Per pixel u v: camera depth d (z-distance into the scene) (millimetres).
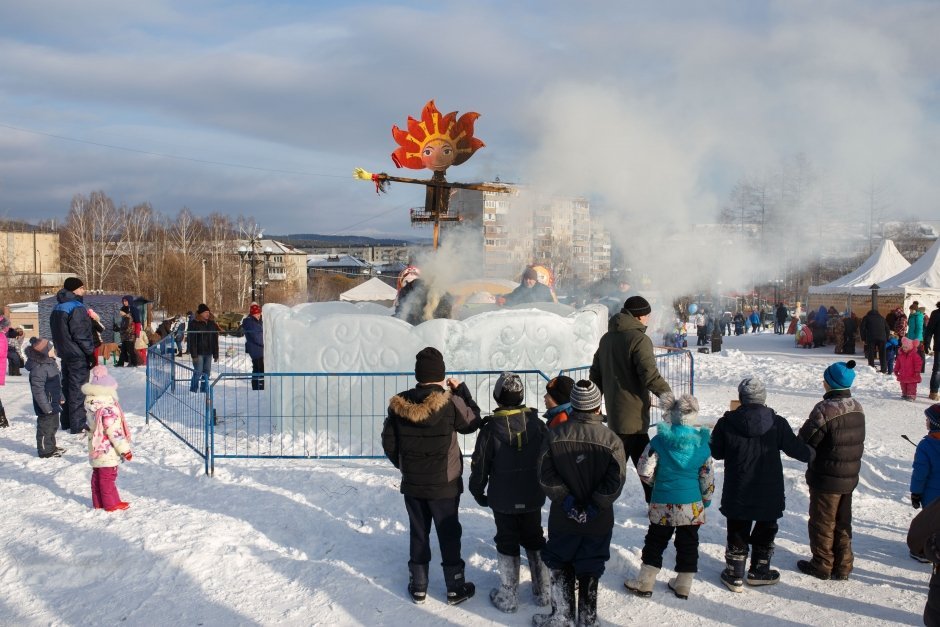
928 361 20750
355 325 9500
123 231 70812
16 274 62781
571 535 4684
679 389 13125
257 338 14086
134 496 7293
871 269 26672
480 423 5352
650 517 5207
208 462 8391
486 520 6660
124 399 13625
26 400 13727
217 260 70125
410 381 9320
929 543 3414
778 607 5094
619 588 5410
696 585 5453
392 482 7594
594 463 4629
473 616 4965
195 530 6266
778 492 5238
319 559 5848
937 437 5664
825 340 25688
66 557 5727
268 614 4953
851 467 5453
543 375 8617
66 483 7695
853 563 5812
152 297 66562
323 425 9578
